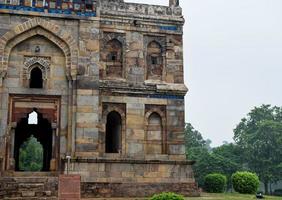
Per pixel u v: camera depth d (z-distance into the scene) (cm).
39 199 1669
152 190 2022
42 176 1911
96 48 2086
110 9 2261
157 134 2217
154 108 2230
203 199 1855
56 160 1969
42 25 2034
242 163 5725
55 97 2031
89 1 2123
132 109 2192
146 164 2058
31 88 2003
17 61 2016
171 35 2333
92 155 1975
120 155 2111
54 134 1994
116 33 2256
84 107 2014
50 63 2050
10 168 1920
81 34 2083
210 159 5275
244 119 6372
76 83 2031
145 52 2284
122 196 1969
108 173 1981
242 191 2489
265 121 5638
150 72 2284
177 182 2077
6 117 1952
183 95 2278
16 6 2020
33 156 5112
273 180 5369
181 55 2327
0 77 1956
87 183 1931
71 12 2088
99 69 2141
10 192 1727
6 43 1989
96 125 2008
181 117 2248
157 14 2327
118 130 2200
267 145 5447
